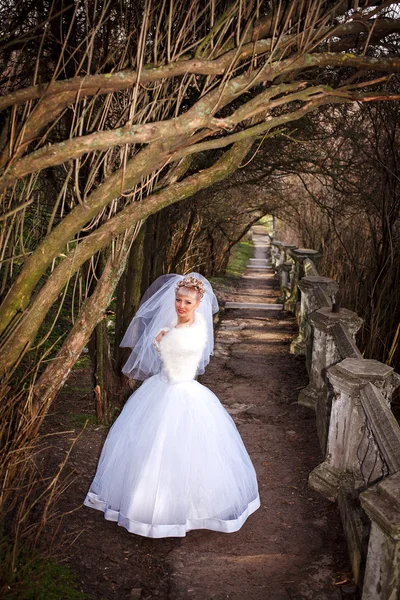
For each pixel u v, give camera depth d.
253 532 3.59
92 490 3.66
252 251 26.28
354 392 3.74
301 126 5.48
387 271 6.31
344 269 8.37
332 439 4.10
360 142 6.07
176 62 2.39
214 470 3.51
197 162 5.45
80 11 3.37
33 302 2.60
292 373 7.15
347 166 6.24
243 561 3.26
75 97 2.34
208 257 14.11
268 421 5.60
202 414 3.59
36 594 2.63
